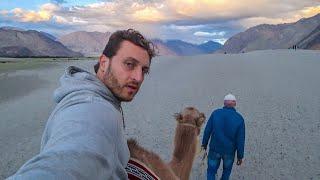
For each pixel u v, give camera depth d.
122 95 1.63
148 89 30.41
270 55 62.84
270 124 17.53
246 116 19.28
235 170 12.16
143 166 2.01
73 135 1.16
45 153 1.04
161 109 22.16
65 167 1.00
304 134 15.73
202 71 42.34
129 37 1.62
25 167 0.99
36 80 40.97
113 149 1.31
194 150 3.58
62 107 1.42
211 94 26.80
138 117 20.09
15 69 59.00
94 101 1.40
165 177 2.17
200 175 11.42
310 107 20.69
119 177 1.41
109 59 1.65
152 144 14.95
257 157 13.24
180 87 30.80
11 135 17.08
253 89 27.77
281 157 13.18
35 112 22.31
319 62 46.12
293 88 27.17
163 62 60.66
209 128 9.66
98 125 1.27
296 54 61.50
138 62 1.65
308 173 11.75
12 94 30.80
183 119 3.63
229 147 9.52
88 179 1.05
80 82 1.55
